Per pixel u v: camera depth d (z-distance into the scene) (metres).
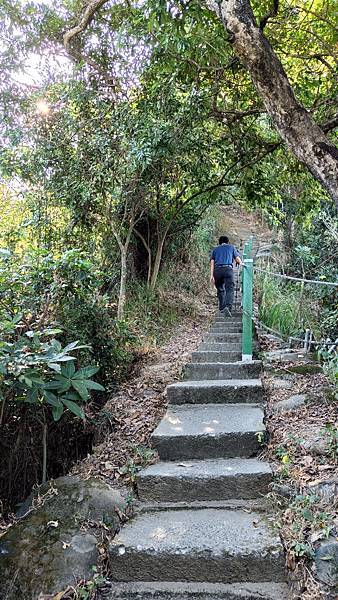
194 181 8.94
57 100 7.11
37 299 3.86
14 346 2.97
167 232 9.81
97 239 8.18
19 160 7.16
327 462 3.18
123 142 6.77
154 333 7.83
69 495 3.07
